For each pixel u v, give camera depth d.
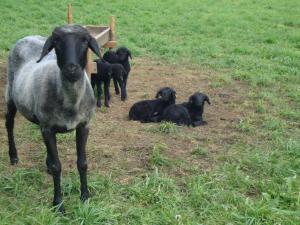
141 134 2.54
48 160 2.05
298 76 3.78
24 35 4.85
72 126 1.72
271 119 2.78
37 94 1.72
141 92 3.37
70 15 3.27
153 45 4.76
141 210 1.77
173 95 2.79
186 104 2.79
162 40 4.95
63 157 2.25
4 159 2.22
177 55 4.42
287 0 7.75
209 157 2.28
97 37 3.27
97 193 1.89
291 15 6.66
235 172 2.08
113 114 2.90
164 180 1.97
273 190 1.92
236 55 4.48
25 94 1.83
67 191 1.90
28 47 2.02
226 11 6.80
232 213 1.74
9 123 2.13
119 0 7.18
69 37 1.55
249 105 3.08
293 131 2.65
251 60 4.27
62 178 2.03
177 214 1.73
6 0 6.46
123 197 1.88
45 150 2.31
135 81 3.62
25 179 2.01
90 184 1.93
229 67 4.07
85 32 1.59
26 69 1.92
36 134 2.48
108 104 3.03
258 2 7.59
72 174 2.07
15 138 2.46
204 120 2.81
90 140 2.44
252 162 2.20
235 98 3.24
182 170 2.14
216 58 4.37
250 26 5.92
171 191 1.93
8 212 1.74
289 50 4.65
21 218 1.69
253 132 2.60
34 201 1.84
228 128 2.68
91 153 2.28
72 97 1.64
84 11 6.28
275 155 2.30
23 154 2.28
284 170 2.13
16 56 2.04
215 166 2.19
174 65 4.10
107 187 1.95
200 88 3.47
